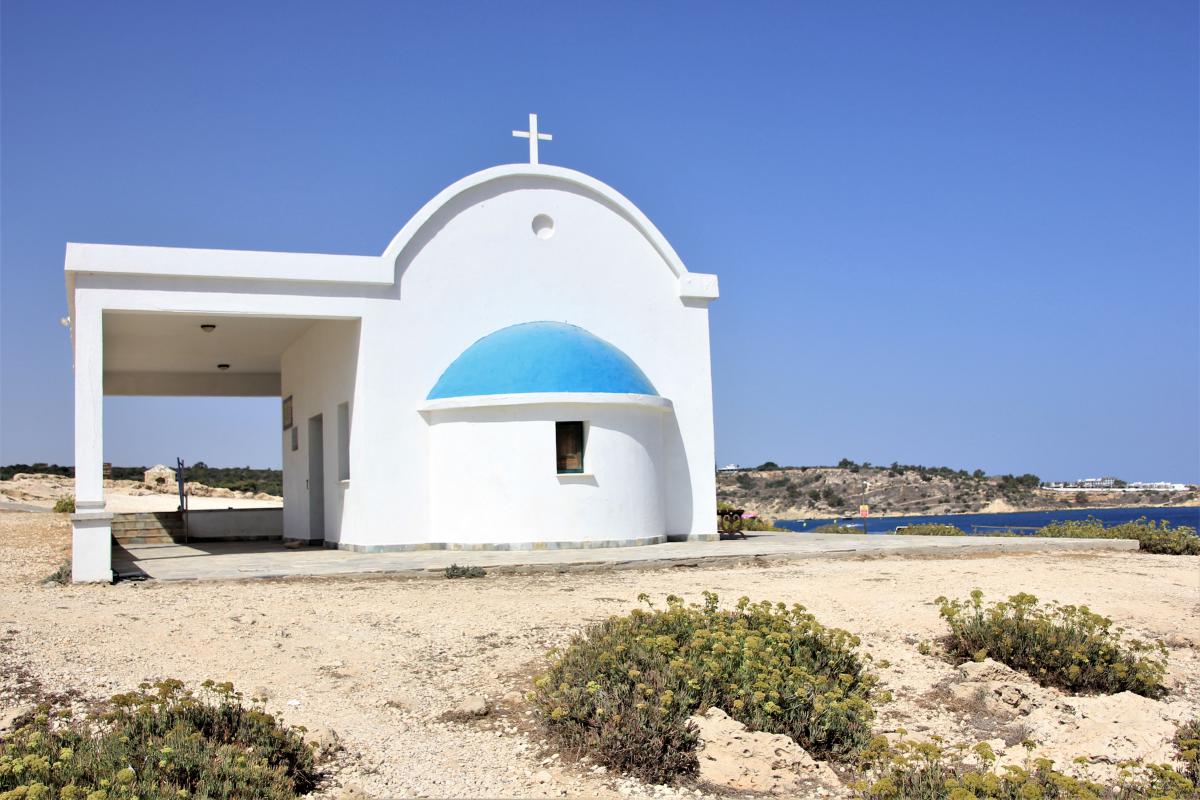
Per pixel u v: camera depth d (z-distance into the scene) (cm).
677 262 2288
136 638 1080
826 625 1188
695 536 2234
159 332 2353
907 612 1255
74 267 1762
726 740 761
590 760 777
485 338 2127
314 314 1988
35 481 5956
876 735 846
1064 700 960
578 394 1997
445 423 2050
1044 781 677
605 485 2028
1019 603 1081
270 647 1056
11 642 1042
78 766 627
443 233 2120
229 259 1892
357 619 1198
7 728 766
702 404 2283
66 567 1642
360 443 2023
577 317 2212
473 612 1241
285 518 2708
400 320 2064
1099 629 1156
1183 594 1438
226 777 652
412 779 734
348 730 825
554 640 1092
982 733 875
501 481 1998
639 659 877
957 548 1917
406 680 959
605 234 2252
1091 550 2002
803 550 1841
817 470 9812
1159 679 979
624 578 1571
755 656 874
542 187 2212
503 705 892
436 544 2045
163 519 2770
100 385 1698
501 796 710
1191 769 741
